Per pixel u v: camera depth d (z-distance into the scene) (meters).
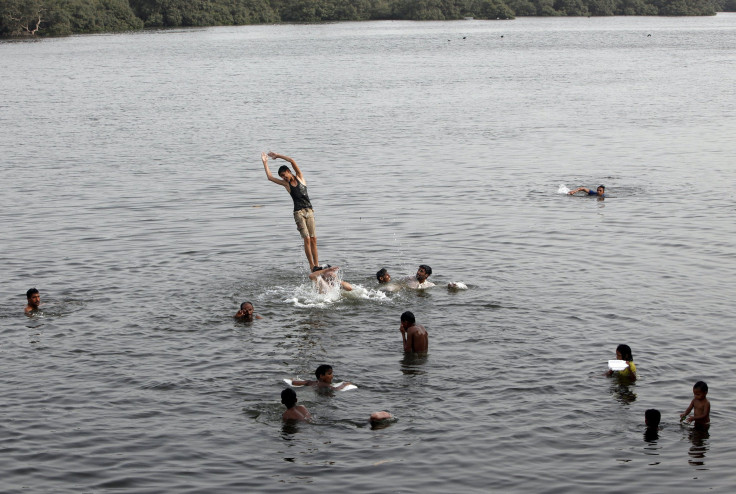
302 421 13.71
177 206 29.31
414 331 16.17
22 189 32.53
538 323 17.67
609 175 33.66
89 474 12.26
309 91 68.44
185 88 72.38
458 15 198.12
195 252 23.41
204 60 101.06
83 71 89.00
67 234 25.52
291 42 131.00
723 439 13.05
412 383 15.02
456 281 20.52
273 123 50.62
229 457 12.73
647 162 36.22
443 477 12.13
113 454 12.80
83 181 34.09
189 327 17.77
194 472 12.33
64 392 14.80
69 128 49.66
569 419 13.68
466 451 12.79
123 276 21.22
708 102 56.91
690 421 13.54
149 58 104.69
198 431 13.48
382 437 13.22
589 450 12.79
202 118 53.31
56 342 16.97
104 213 28.36
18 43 134.38
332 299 19.31
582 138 43.12
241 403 14.41
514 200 29.53
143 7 172.62
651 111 52.75
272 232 25.58
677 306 18.53
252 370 15.67
